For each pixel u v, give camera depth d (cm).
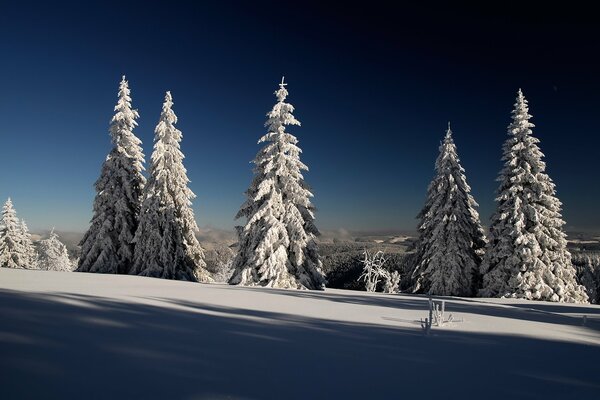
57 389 374
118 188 2995
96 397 359
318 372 475
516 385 459
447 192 3098
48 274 2100
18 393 358
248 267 2406
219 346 581
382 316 1003
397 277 4544
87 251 2966
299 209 2578
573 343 753
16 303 885
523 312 1298
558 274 2577
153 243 2845
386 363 534
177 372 445
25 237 5394
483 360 574
